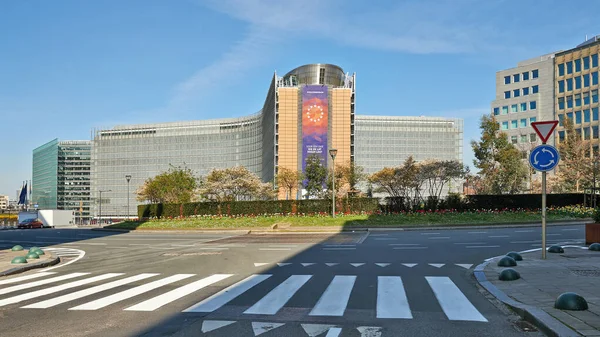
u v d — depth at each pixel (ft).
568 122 186.91
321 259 48.98
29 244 85.40
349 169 175.73
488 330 20.44
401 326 21.16
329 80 341.21
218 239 84.28
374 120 392.06
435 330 20.47
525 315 22.40
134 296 29.27
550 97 284.20
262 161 384.27
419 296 28.30
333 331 20.36
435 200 126.41
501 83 309.83
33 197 539.29
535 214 117.91
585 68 266.98
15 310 25.85
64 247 76.07
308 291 30.27
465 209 125.08
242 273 39.27
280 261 47.70
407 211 124.77
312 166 177.88
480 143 154.71
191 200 190.80
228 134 422.41
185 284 33.78
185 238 90.89
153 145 439.22
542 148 42.47
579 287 28.60
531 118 290.76
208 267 43.91
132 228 131.34
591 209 115.03
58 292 31.65
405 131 394.93
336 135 314.35
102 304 26.91
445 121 401.08
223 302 26.96
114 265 48.06
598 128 257.55
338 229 99.86
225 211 139.85
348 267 42.24
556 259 41.96
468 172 156.46
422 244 65.36
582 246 53.93
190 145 430.61
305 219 118.01
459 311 24.16
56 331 21.06
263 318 22.93
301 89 314.35
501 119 306.76
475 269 38.04
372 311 24.26
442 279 34.81
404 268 41.19
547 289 28.27
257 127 400.26
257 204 136.05
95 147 452.76
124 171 442.91
